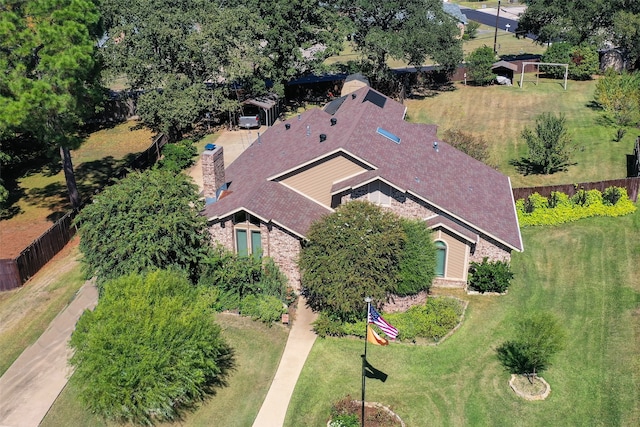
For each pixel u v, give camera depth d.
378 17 61.91
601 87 55.66
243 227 30.47
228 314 29.17
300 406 23.67
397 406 23.39
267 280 29.70
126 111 63.69
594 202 37.88
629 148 48.09
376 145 32.66
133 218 27.98
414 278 27.34
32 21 34.91
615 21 64.88
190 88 52.44
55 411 23.66
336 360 26.06
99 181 47.22
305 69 66.88
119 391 20.03
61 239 36.41
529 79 71.12
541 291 30.38
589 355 25.53
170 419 23.09
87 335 21.16
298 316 29.09
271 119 59.44
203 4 55.81
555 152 43.19
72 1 35.00
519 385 23.95
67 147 37.19
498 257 30.78
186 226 29.03
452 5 103.06
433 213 30.67
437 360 25.84
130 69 51.81
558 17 68.56
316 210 31.31
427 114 60.53
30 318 29.73
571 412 22.66
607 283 30.66
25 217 41.06
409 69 78.06
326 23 61.06
